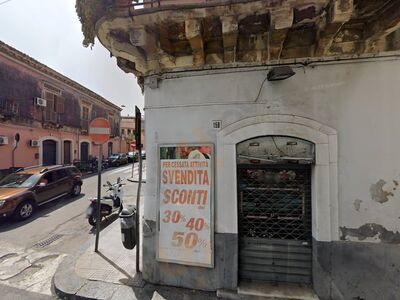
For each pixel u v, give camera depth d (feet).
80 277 11.83
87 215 20.11
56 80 54.39
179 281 11.02
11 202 20.71
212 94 10.73
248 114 10.43
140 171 12.83
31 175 24.93
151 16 8.93
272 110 10.25
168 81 11.18
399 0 7.80
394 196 9.47
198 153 10.78
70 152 61.16
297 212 10.73
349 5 7.60
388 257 9.45
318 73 9.94
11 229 19.66
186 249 10.81
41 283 11.97
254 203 10.98
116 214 23.59
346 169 9.77
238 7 8.32
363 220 9.65
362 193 9.66
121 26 9.43
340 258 9.75
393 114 9.50
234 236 10.45
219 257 10.58
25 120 45.24
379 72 9.55
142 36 9.47
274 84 10.24
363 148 9.67
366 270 9.59
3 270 13.25
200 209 10.71
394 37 9.43
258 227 11.00
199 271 10.80
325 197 9.82
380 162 9.57
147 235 11.44
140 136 13.03
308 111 10.02
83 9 9.74
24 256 14.92
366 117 9.65
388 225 9.50
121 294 10.53
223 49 10.43
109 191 25.34
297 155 10.19
